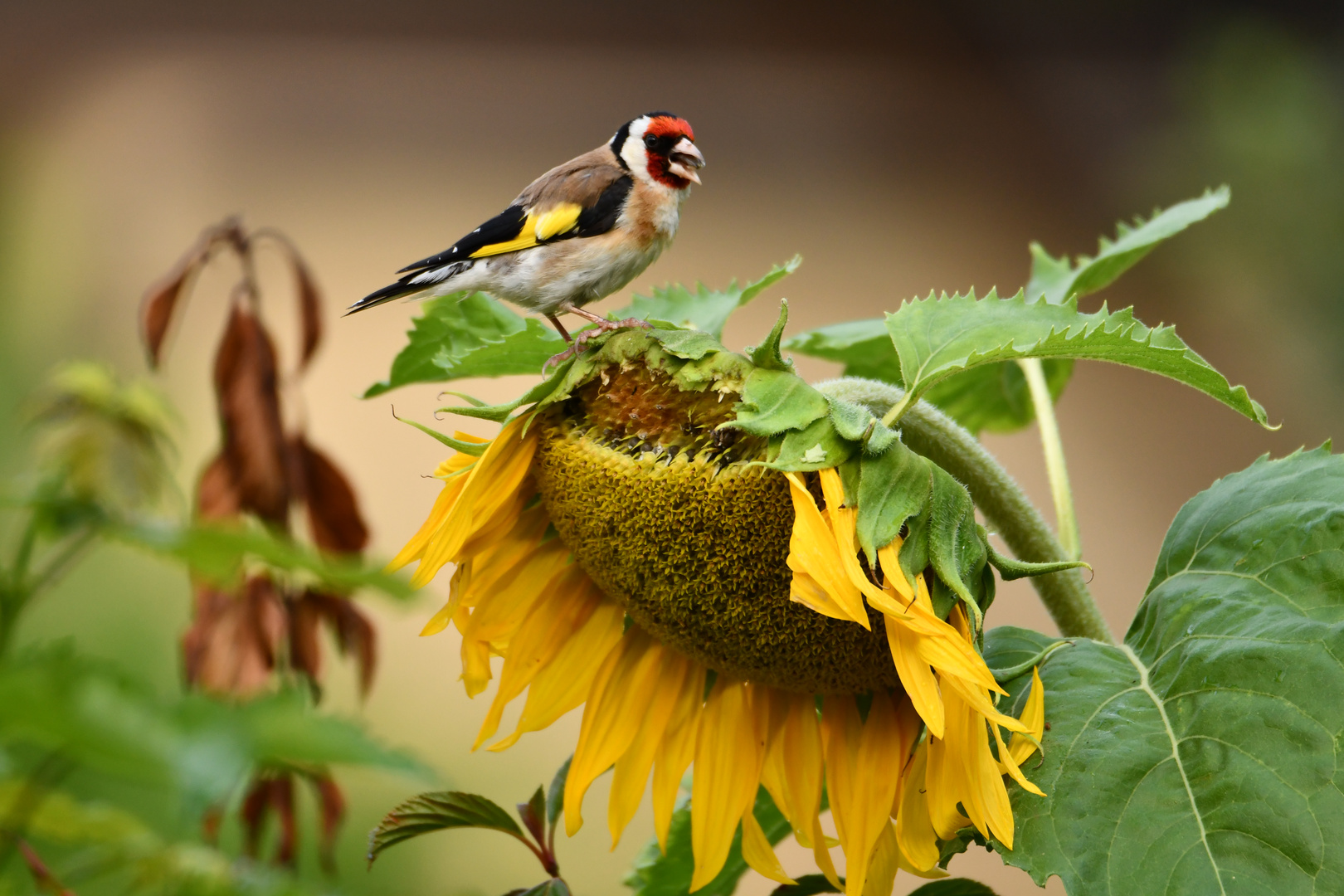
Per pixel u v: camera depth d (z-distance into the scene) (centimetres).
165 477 241
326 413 616
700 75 1132
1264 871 236
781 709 244
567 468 242
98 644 274
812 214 943
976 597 239
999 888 372
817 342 251
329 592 244
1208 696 238
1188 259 802
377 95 1080
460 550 243
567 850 292
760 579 241
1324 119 791
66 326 641
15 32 1125
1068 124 1053
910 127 1068
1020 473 684
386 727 316
